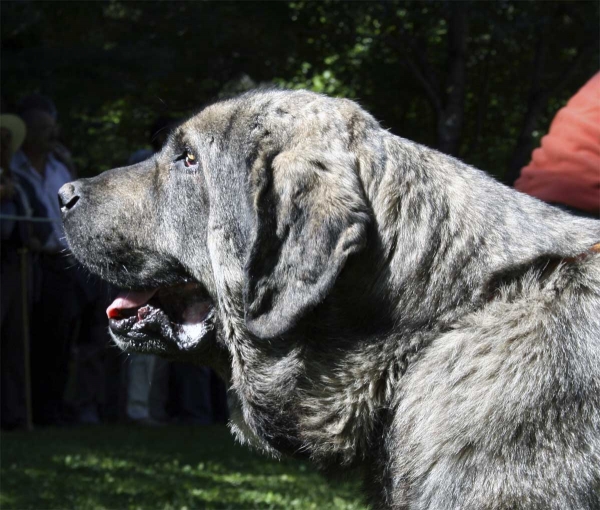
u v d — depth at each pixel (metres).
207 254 3.51
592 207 4.04
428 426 3.00
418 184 3.22
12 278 8.44
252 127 3.36
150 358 9.77
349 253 3.01
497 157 18.97
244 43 14.14
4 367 8.62
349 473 3.35
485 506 2.84
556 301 3.02
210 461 7.79
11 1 11.23
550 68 17.20
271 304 3.11
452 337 3.05
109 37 13.17
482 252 3.12
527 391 2.88
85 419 9.64
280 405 3.33
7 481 6.51
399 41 15.86
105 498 6.16
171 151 3.63
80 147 15.00
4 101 10.59
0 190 8.18
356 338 3.19
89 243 3.73
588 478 2.82
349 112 3.32
